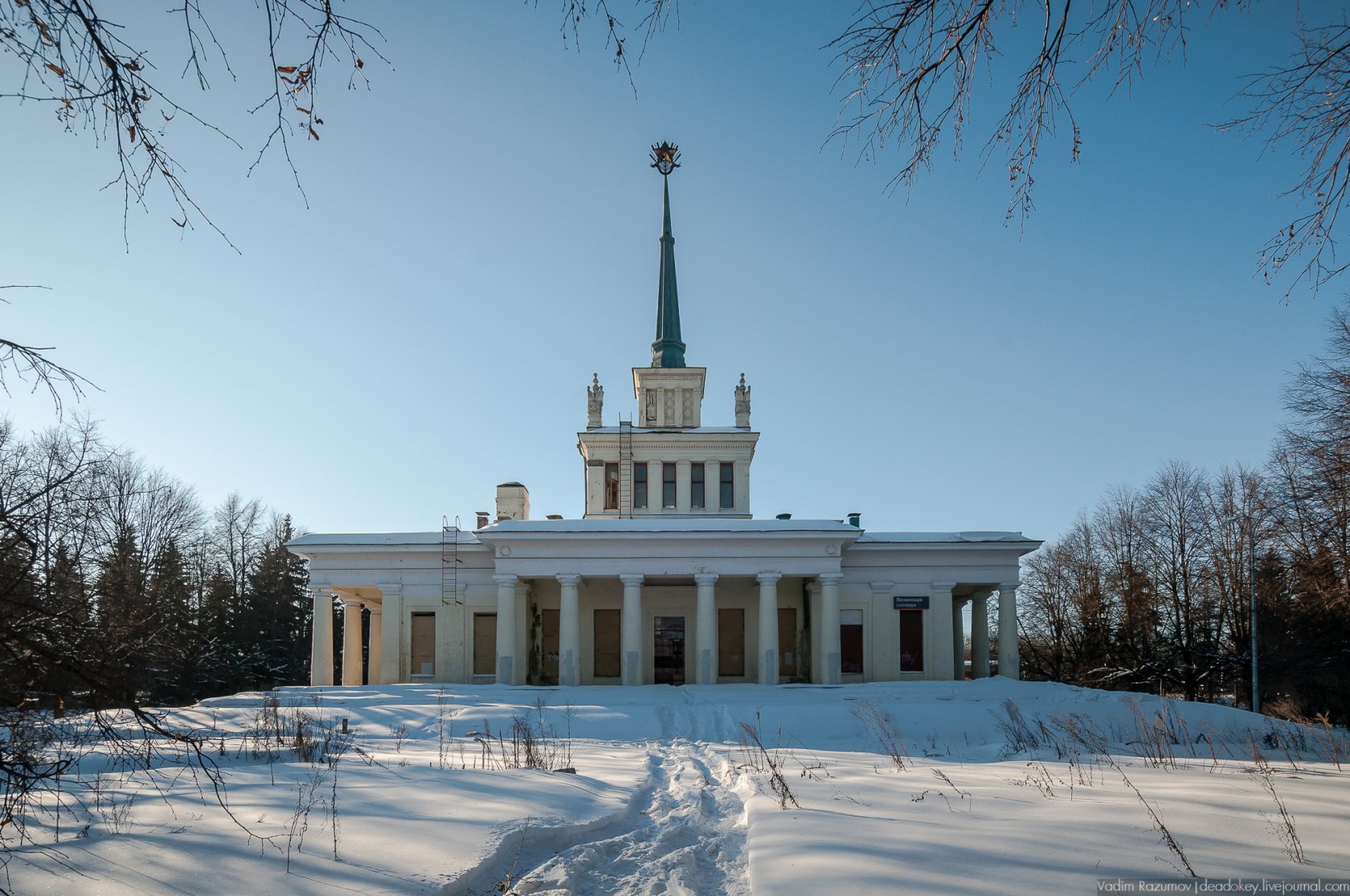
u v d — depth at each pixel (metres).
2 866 8.38
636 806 14.07
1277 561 43.47
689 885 8.81
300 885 7.88
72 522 8.21
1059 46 7.75
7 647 7.41
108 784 13.67
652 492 53.59
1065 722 30.36
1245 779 14.94
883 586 49.44
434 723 32.62
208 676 50.00
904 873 8.24
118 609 8.95
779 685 44.91
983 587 52.78
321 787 13.45
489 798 12.72
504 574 45.75
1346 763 20.25
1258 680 46.94
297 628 77.19
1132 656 60.62
